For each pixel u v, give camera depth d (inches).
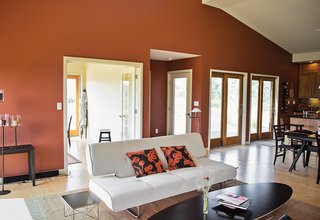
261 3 251.8
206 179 101.9
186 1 251.4
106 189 121.0
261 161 235.9
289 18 270.1
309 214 134.6
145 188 124.0
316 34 294.4
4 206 85.7
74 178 183.0
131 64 220.4
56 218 125.6
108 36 207.2
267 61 333.7
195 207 106.5
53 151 187.3
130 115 244.7
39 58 179.5
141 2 223.3
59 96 187.8
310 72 371.2
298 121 297.3
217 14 276.1
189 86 290.8
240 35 299.6
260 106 342.0
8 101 170.9
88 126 354.9
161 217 97.9
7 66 169.5
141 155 146.7
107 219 126.6
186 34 253.9
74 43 192.2
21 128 175.8
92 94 341.1
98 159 138.2
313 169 212.2
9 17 168.4
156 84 318.0
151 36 230.8
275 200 112.1
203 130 279.4
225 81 301.3
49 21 181.8
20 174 176.6
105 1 204.4
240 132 321.4
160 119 324.8
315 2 235.3
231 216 98.3
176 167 154.3
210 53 275.0
